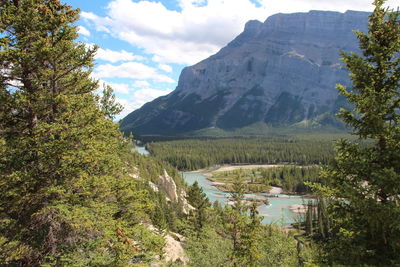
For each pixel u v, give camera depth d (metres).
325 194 11.41
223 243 21.97
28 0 11.33
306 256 17.70
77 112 12.51
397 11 10.41
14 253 10.46
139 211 15.84
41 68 12.01
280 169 137.25
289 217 78.38
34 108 11.69
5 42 10.87
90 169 13.19
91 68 13.96
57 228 11.86
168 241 31.45
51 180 11.67
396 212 8.77
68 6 12.40
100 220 12.45
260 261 18.23
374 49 10.50
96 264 11.16
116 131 16.67
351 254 10.01
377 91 10.80
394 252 9.50
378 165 10.13
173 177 97.56
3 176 10.73
